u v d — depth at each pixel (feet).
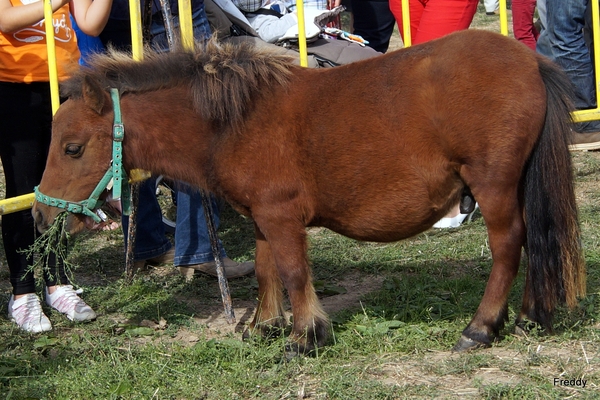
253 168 11.24
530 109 10.77
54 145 11.39
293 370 11.19
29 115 13.21
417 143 10.98
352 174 11.17
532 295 11.69
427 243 17.30
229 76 11.16
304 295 11.66
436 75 10.88
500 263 11.34
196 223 15.62
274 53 11.64
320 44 17.78
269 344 12.34
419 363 11.21
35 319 13.28
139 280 15.62
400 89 11.00
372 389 10.32
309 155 11.20
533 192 11.18
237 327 13.48
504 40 11.04
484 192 10.98
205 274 16.08
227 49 11.55
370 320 12.88
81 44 15.87
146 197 16.39
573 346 11.44
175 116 11.48
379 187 11.23
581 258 11.51
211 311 14.48
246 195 11.44
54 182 11.43
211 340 12.23
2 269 16.58
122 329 13.42
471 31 11.19
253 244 18.34
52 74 12.59
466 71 10.78
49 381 11.18
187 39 12.91
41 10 12.44
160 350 12.12
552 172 11.07
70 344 12.58
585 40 23.24
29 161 13.37
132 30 13.14
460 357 11.25
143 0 14.90
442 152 11.00
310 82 11.44
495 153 10.77
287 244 11.46
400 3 18.98
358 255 16.85
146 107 11.46
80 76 11.58
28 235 13.38
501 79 10.73
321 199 11.43
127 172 11.83
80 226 12.15
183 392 10.71
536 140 11.03
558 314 12.42
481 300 12.62
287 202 11.33
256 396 10.60
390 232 11.66
